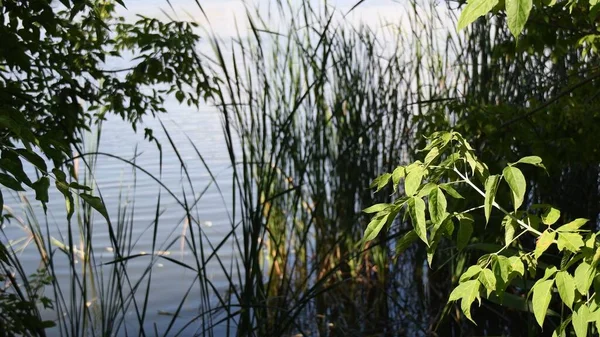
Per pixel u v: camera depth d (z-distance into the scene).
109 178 7.64
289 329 4.42
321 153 5.16
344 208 5.09
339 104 4.61
